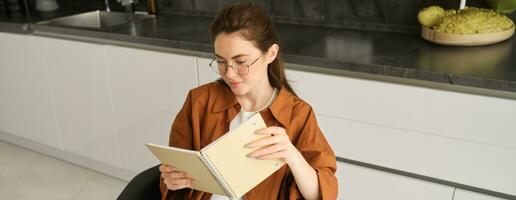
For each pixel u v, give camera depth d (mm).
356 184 1944
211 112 1249
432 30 1979
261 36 1068
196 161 975
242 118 1214
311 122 1189
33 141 3033
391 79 1741
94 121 2621
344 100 1827
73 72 2555
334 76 1820
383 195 1896
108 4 3135
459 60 1751
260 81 1169
